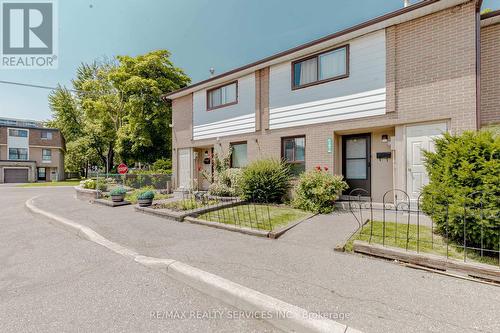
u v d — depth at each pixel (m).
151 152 19.56
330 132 7.66
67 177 43.19
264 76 9.37
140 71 18.58
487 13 5.88
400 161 6.49
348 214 6.28
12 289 2.87
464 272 2.87
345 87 7.39
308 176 7.09
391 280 2.84
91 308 2.46
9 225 6.31
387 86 6.64
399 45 6.54
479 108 5.51
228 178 9.47
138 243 4.47
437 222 3.79
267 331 2.15
